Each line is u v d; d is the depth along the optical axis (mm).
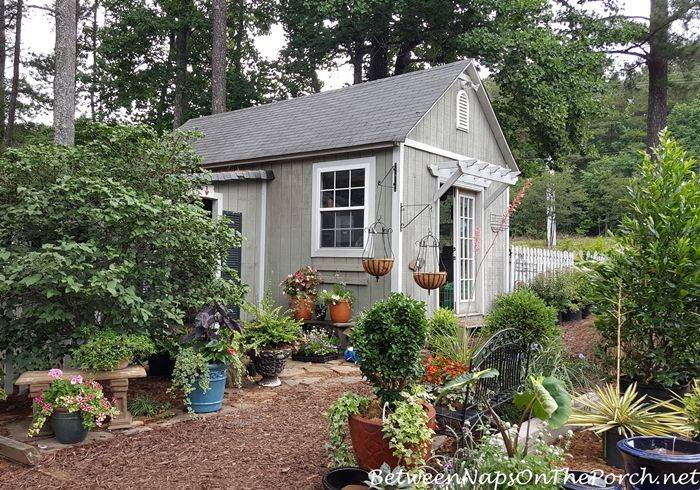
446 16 17297
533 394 3381
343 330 8492
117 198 5156
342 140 8922
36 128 22297
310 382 6598
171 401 5730
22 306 5168
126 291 4934
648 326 5004
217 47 16844
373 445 3512
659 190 5195
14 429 4734
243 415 5281
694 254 4836
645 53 18219
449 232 11125
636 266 5121
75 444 4410
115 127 6062
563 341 8703
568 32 17594
